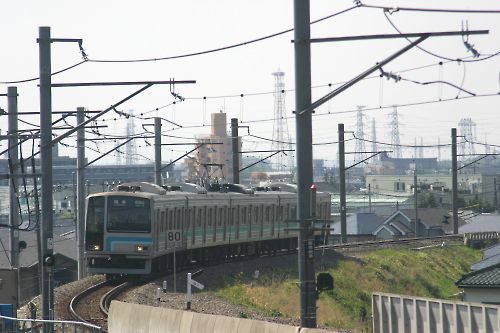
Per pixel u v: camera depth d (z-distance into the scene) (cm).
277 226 16100
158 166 13675
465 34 4875
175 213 12731
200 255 14100
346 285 14875
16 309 7806
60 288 11344
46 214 7619
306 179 5462
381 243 19488
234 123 16038
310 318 5562
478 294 9319
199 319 5759
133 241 11856
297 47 5356
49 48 7581
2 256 18525
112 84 7538
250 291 12756
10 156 9600
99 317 8919
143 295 10600
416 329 6644
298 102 5394
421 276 17638
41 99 7569
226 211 14412
